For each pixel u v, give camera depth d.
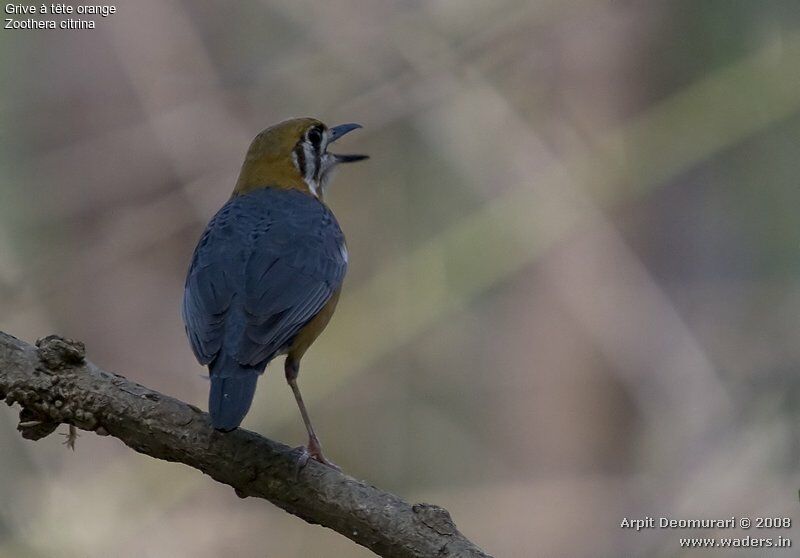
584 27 16.05
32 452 13.30
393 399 15.98
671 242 16.20
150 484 13.34
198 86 16.33
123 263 15.82
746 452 14.11
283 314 8.09
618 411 15.77
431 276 14.25
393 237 16.58
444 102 15.77
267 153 10.01
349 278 16.44
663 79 16.02
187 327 8.12
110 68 16.73
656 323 15.70
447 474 15.74
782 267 16.03
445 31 15.73
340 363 14.05
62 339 7.19
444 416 16.06
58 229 15.89
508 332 16.27
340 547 14.33
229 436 7.02
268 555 14.12
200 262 8.51
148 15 16.80
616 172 14.91
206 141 16.00
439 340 16.25
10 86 16.62
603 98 16.05
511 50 15.64
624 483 15.34
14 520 12.75
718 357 15.59
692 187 16.30
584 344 15.91
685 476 14.47
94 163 16.20
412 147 16.62
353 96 15.89
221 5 17.00
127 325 15.75
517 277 16.22
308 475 6.90
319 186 10.35
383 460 15.71
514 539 15.03
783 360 15.17
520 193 14.80
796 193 16.17
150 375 15.56
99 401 7.09
